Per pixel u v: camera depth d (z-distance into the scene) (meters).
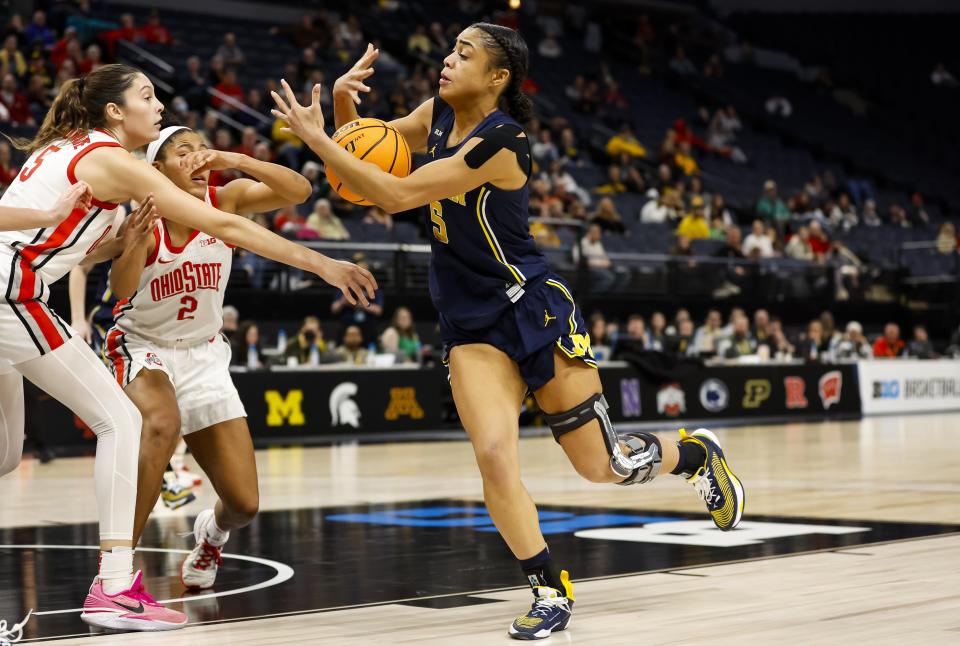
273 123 15.02
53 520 5.89
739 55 26.39
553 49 22.62
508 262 3.32
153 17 17.27
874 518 5.56
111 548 3.35
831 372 14.91
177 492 6.00
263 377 11.04
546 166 17.72
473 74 3.33
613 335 13.38
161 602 3.70
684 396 13.52
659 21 26.12
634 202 17.72
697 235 16.92
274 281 13.10
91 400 3.37
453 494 6.98
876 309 17.38
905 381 15.67
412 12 21.23
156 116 3.51
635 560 4.40
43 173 3.32
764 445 10.39
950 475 7.75
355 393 11.66
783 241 18.12
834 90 25.94
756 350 14.45
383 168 3.37
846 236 19.30
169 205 3.27
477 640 3.09
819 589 3.74
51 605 3.68
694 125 22.09
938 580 3.88
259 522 5.70
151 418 3.75
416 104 17.36
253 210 3.96
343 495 6.94
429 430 12.23
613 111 21.44
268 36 18.84
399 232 14.60
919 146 24.98
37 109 14.33
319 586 3.97
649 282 15.30
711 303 15.81
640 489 7.05
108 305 4.16
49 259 3.30
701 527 5.32
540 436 11.97
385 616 3.44
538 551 3.23
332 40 18.95
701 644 2.98
